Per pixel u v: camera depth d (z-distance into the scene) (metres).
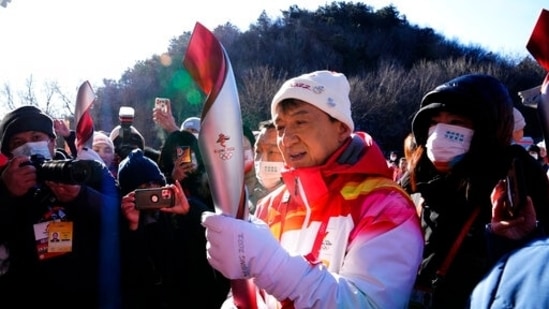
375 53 43.00
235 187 1.54
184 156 3.68
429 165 2.05
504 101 1.86
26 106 2.76
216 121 1.50
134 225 2.58
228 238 1.52
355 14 48.16
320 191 1.87
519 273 1.36
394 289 1.62
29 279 2.45
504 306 1.34
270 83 26.80
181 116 24.70
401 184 2.40
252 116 25.12
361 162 1.83
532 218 1.50
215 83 1.49
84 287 2.47
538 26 1.57
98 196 2.53
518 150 1.82
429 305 1.97
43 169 2.33
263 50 40.12
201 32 1.50
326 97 1.86
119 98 36.88
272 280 1.54
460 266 1.79
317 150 1.87
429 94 1.97
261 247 1.53
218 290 3.12
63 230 2.46
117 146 5.97
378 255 1.65
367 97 28.50
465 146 1.85
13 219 2.40
